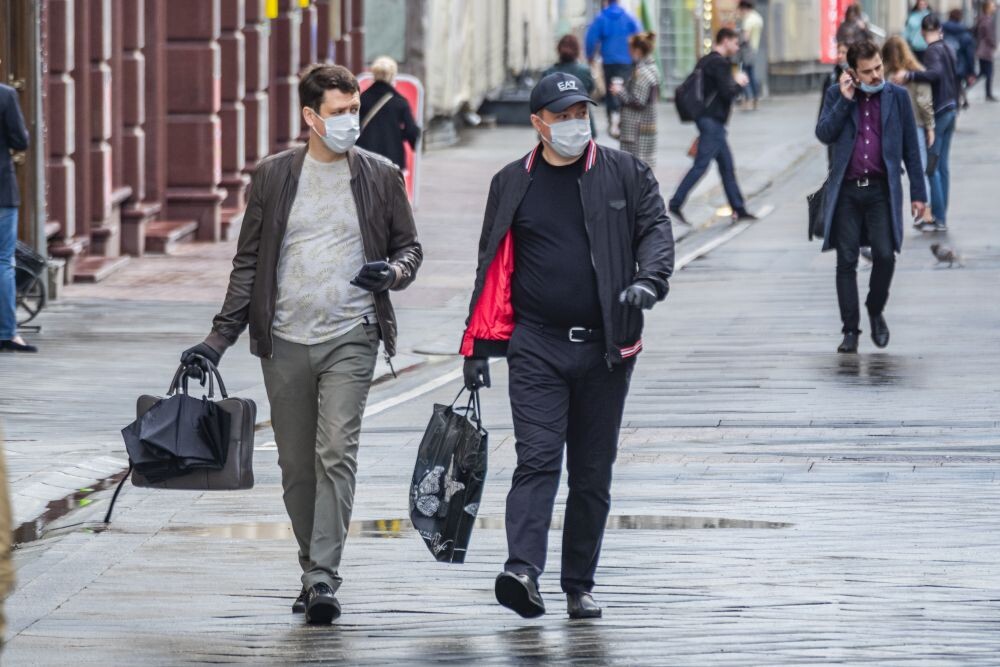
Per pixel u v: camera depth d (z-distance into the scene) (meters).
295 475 19.88
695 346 38.72
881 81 35.66
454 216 65.12
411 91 55.28
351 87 19.22
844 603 19.03
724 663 16.97
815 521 22.77
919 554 20.98
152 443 19.19
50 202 49.34
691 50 129.75
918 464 26.11
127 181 56.03
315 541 19.27
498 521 23.53
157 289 49.16
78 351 39.06
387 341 19.70
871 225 36.34
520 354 18.59
